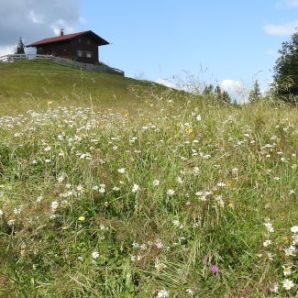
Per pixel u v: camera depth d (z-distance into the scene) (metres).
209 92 9.87
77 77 49.31
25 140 8.13
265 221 5.28
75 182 6.39
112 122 9.11
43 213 5.57
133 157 7.02
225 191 5.86
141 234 5.15
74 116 10.02
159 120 8.80
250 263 4.77
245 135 7.78
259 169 6.85
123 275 4.68
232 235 5.13
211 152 7.29
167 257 4.84
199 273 4.65
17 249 5.00
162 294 4.29
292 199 5.79
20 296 4.44
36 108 12.49
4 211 5.70
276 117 9.09
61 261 4.98
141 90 10.67
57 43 75.38
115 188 5.90
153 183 5.95
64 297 4.47
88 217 5.58
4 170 7.05
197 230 5.18
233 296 4.37
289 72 34.12
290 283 4.31
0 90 38.53
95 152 7.33
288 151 7.34
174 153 6.97
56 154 7.35
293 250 4.66
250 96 9.74
